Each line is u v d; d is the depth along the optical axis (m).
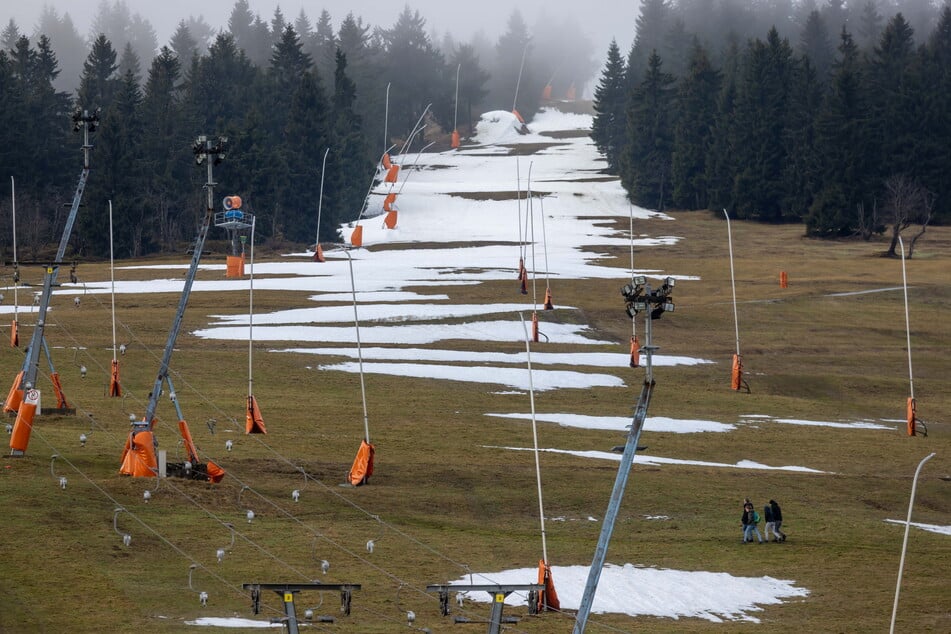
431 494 99.38
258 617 65.44
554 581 79.12
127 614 63.38
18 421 94.56
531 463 113.31
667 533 94.81
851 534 98.12
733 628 72.50
